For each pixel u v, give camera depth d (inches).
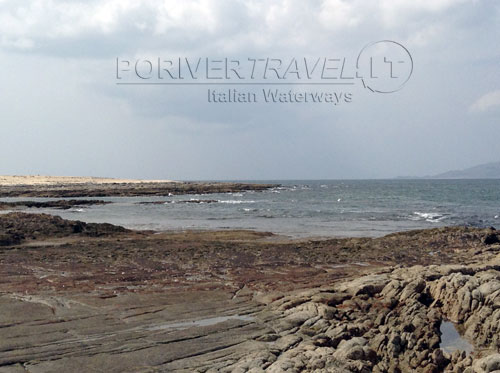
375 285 527.8
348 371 337.7
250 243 923.4
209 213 1836.9
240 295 528.7
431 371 369.4
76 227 1031.6
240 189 4313.5
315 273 644.1
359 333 424.2
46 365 345.7
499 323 414.3
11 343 382.3
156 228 1307.8
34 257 737.6
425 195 3351.4
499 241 907.4
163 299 508.7
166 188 3791.8
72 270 649.0
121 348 376.5
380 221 1497.3
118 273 634.8
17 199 2800.2
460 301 465.1
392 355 394.3
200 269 666.8
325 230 1248.8
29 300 499.8
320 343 394.0
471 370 350.6
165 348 377.1
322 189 4773.6
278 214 1770.4
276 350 374.6
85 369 340.2
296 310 465.4
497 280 479.5
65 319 440.5
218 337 400.2
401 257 770.2
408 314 459.5
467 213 1791.3
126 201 2625.5
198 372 335.6
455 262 726.5
